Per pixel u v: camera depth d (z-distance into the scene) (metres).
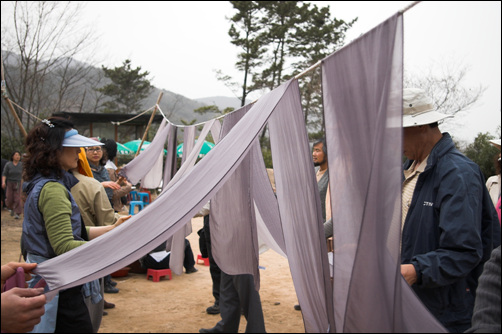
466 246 2.05
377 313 1.59
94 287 2.66
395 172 1.54
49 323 2.37
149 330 4.26
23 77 23.45
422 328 1.67
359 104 1.72
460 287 2.22
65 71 26.47
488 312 1.48
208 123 4.40
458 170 2.18
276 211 3.60
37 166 2.56
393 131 1.54
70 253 2.26
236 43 33.22
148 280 6.35
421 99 2.46
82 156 3.45
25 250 2.61
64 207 2.49
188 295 5.59
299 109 2.17
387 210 1.57
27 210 2.52
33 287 2.29
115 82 43.25
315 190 2.09
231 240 3.37
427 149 2.46
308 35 32.56
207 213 4.48
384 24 1.58
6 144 19.67
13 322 1.97
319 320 2.03
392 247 1.56
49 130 2.57
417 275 2.06
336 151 1.86
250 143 2.10
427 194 2.30
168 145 6.00
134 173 6.45
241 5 32.50
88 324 2.54
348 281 1.75
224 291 3.88
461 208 2.10
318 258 2.06
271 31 32.25
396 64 1.53
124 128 21.64
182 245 4.88
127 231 2.19
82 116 19.86
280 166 2.38
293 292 5.72
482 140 10.26
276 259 7.79
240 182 3.33
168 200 2.20
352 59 1.75
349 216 1.77
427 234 2.26
